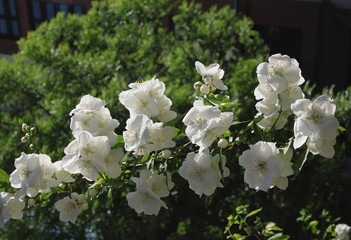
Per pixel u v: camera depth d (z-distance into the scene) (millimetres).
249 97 6188
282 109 2262
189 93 5785
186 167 2271
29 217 6176
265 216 6617
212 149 2295
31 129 2867
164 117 2379
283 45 9359
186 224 6723
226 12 7223
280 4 9078
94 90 6070
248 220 5035
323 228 5805
